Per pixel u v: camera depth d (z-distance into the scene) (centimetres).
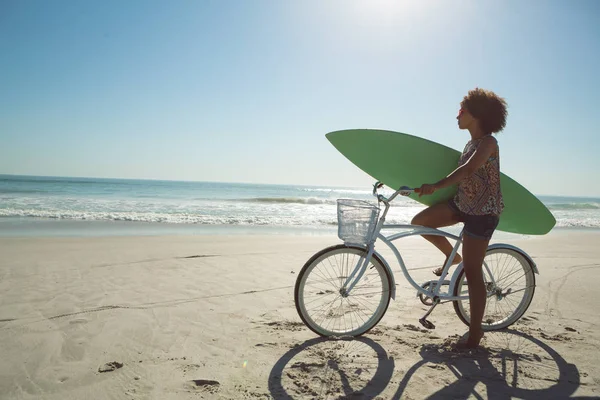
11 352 252
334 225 1308
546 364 252
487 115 265
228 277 477
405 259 638
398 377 230
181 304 361
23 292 388
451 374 235
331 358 254
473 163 256
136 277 463
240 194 4000
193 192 3912
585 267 587
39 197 2056
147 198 2466
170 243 742
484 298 272
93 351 255
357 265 295
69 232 897
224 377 224
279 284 448
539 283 469
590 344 287
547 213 331
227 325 311
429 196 322
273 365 241
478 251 269
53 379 218
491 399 207
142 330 294
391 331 308
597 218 2091
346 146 341
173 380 219
